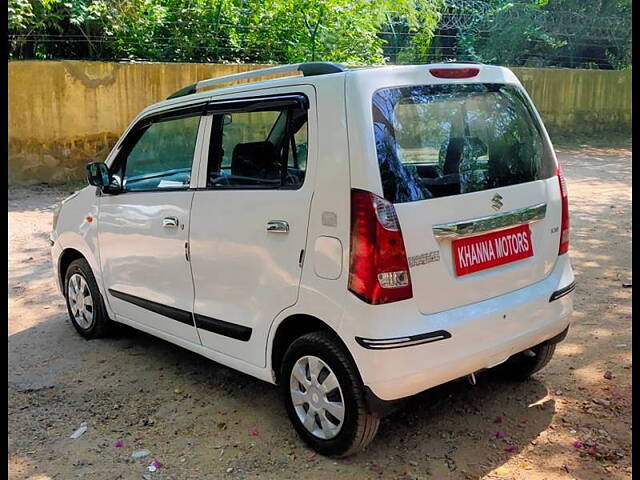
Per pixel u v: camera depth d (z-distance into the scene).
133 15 12.20
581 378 4.05
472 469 3.16
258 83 3.52
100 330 4.98
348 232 2.95
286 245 3.23
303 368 3.33
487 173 3.31
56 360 4.68
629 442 3.33
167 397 4.06
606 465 3.15
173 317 4.08
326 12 13.48
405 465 3.21
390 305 2.90
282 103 3.31
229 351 3.71
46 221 9.05
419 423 3.59
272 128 3.37
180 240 3.89
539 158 3.61
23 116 10.98
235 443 3.49
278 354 3.47
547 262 3.54
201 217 3.73
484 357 3.17
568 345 4.56
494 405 3.76
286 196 3.24
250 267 3.44
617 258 6.69
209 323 3.78
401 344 2.89
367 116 2.96
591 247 7.14
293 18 13.49
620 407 3.68
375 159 2.92
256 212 3.38
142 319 4.43
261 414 3.79
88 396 4.11
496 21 18.14
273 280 3.32
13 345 4.97
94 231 4.73
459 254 3.11
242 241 3.46
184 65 11.91
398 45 17.70
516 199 3.36
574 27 18.28
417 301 2.97
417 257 2.96
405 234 2.92
